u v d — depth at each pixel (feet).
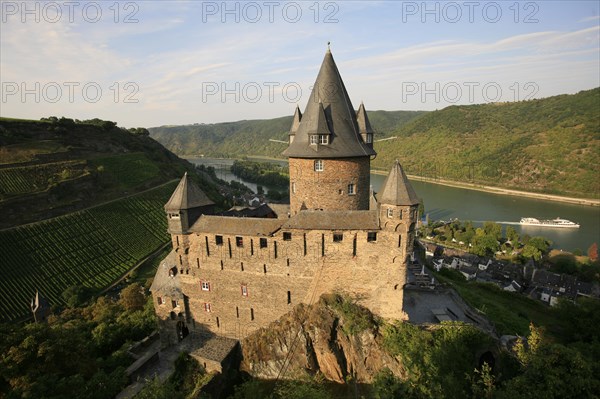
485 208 638.94
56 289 286.05
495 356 132.67
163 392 103.19
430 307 153.17
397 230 124.16
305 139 142.31
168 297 148.97
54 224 342.44
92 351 154.92
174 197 140.56
